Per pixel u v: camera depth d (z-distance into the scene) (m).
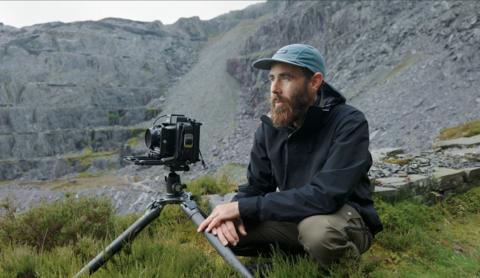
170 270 3.18
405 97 63.50
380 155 10.30
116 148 164.62
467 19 78.81
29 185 122.50
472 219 5.46
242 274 2.62
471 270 3.50
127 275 3.07
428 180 6.02
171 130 3.10
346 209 2.97
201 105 179.00
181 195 3.37
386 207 4.96
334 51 132.50
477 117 42.94
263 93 158.75
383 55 101.75
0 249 4.27
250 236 3.33
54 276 3.17
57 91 189.62
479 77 55.44
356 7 137.50
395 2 124.19
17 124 166.88
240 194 3.60
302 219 2.90
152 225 5.21
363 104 74.44
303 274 3.04
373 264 3.56
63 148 161.38
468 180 6.46
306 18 162.12
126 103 198.88
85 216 4.61
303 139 3.14
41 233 4.46
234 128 148.62
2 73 190.12
